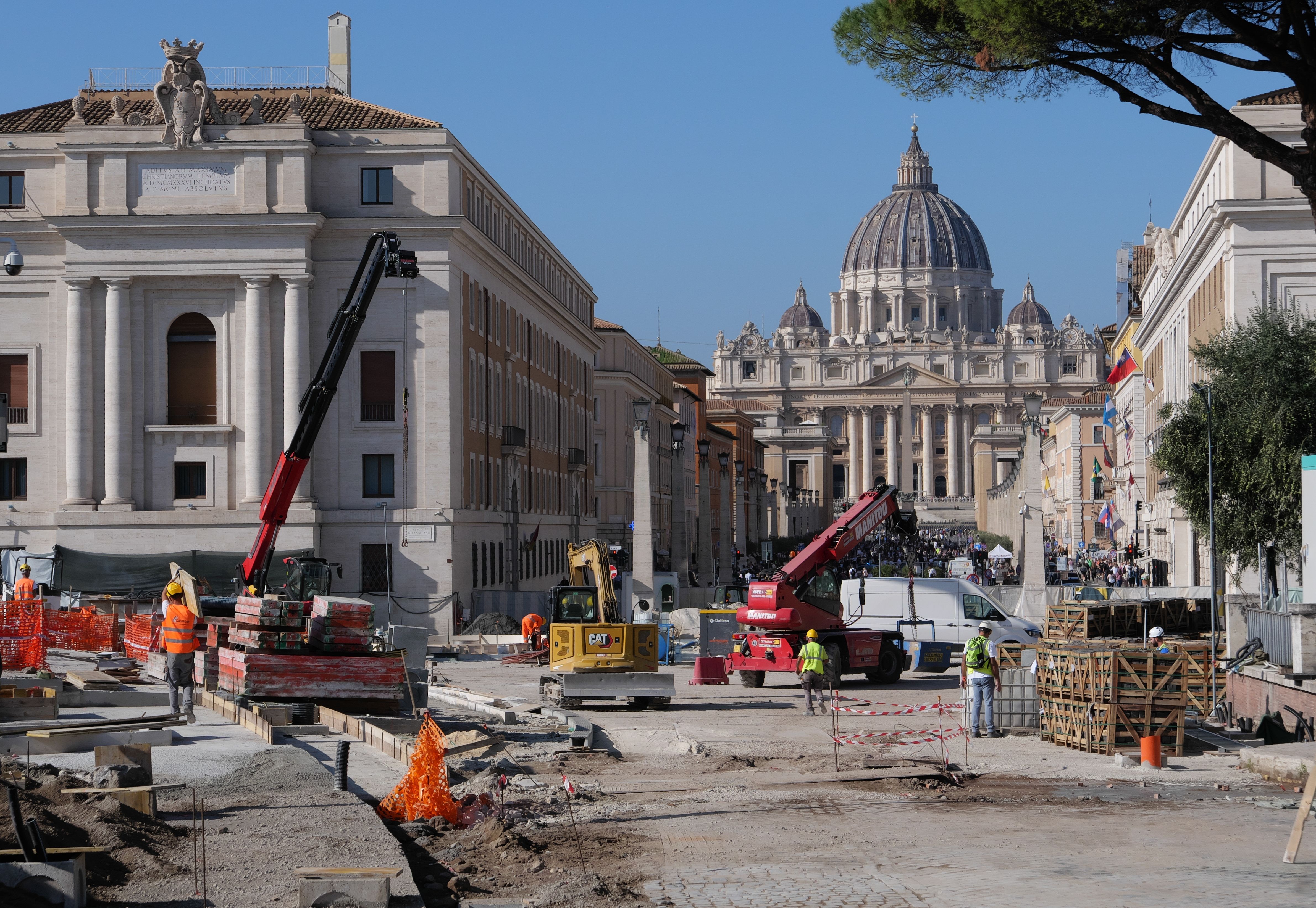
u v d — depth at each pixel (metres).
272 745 19.86
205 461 57.25
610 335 102.88
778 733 25.66
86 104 61.44
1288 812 17.16
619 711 30.33
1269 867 13.88
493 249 63.94
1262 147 20.47
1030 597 51.94
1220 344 37.72
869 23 21.80
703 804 17.75
